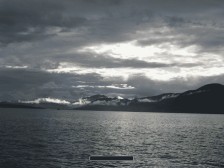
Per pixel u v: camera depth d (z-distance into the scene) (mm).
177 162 73000
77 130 164500
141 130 177625
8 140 107438
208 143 113000
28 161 69625
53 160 71688
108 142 111000
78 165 67000
